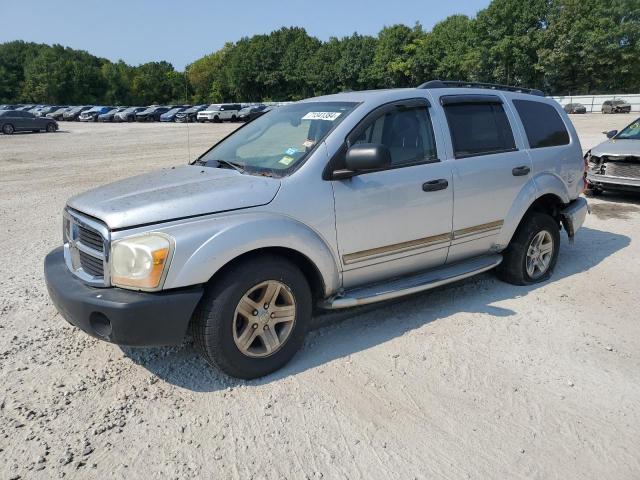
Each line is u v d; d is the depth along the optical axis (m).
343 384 3.35
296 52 88.19
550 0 65.56
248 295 3.29
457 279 4.31
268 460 2.67
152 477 2.56
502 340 3.94
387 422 2.98
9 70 99.31
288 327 3.50
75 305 3.10
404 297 4.79
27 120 33.59
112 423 2.96
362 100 3.99
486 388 3.31
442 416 3.03
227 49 104.94
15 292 5.02
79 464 2.64
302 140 3.82
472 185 4.36
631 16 61.69
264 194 3.36
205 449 2.75
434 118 4.27
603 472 2.60
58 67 92.75
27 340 3.98
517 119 4.95
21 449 2.75
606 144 9.30
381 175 3.84
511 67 68.25
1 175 14.00
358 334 4.05
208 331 3.16
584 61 62.38
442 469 2.62
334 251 3.65
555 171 5.15
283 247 3.37
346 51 81.75
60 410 3.09
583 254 6.12
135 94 102.12
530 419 3.01
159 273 2.98
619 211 8.38
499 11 66.12
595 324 4.22
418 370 3.52
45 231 7.62
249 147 4.11
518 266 4.96
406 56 76.50
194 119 50.34
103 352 3.79
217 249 3.07
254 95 95.50
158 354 3.76
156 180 3.72
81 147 22.98
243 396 3.23
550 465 2.65
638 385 3.36
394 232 3.93
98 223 3.18
